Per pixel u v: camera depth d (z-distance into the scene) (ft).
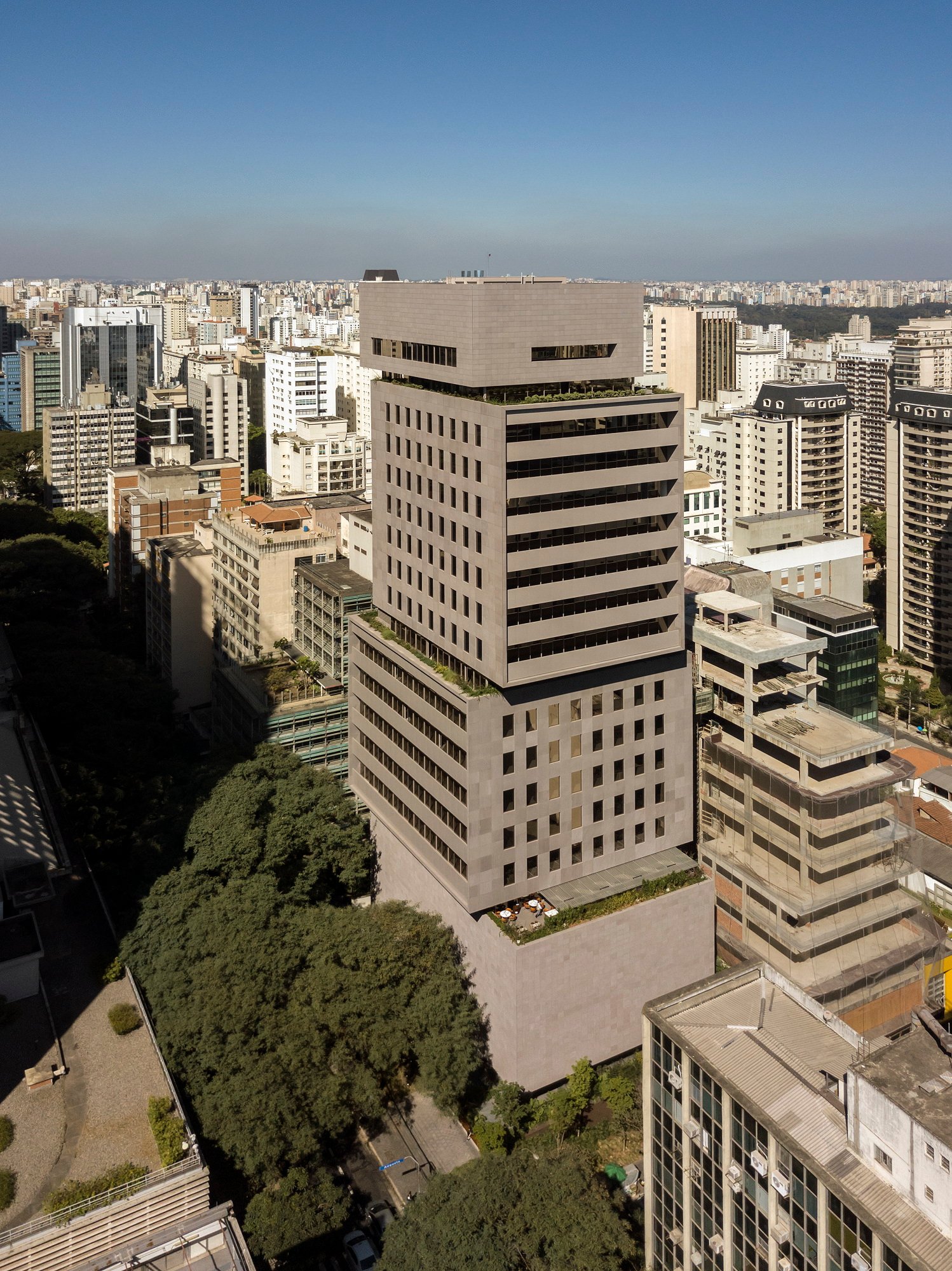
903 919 437.99
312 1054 340.59
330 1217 317.42
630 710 401.90
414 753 416.87
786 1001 277.85
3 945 351.05
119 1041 333.01
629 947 388.37
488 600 361.92
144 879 445.78
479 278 425.28
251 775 468.34
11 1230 260.62
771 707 470.80
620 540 376.27
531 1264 272.10
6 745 464.65
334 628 566.36
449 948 389.19
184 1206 280.72
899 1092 210.79
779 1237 228.63
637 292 379.35
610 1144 360.07
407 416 403.54
